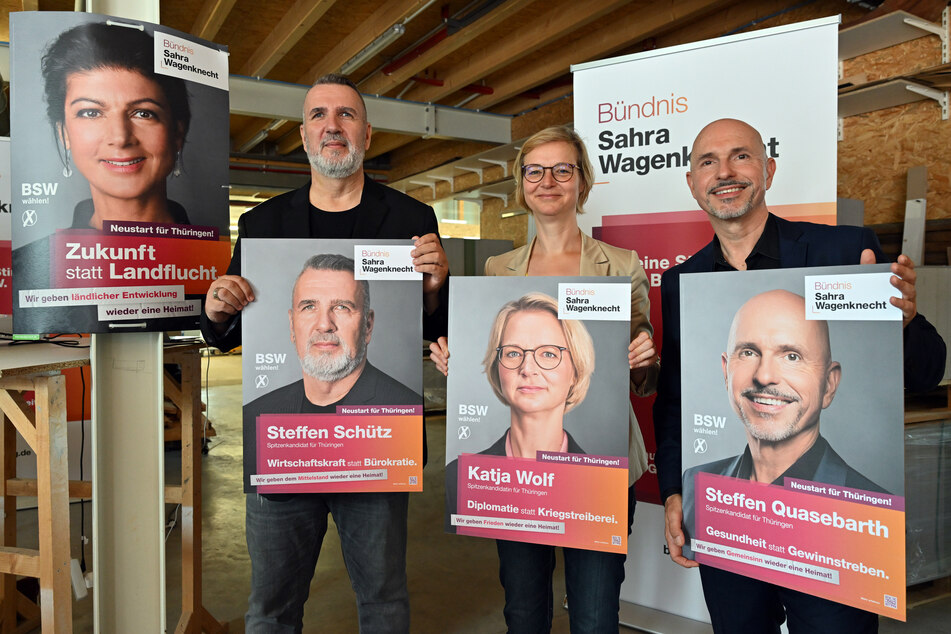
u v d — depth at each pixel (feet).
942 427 7.13
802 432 2.98
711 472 3.23
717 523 3.22
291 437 3.98
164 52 4.14
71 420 10.68
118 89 3.98
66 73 3.87
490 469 3.73
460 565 8.40
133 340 4.39
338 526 4.53
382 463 4.01
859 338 2.85
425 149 27.09
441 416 17.69
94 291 3.97
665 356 4.11
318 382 3.98
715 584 3.62
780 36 5.56
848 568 2.84
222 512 10.42
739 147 3.97
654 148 6.16
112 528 4.39
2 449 6.53
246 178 26.43
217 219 4.50
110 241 4.01
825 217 5.45
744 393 3.13
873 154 12.02
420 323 4.02
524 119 20.86
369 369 4.00
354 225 4.58
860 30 10.77
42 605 4.66
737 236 4.18
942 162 10.86
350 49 16.25
